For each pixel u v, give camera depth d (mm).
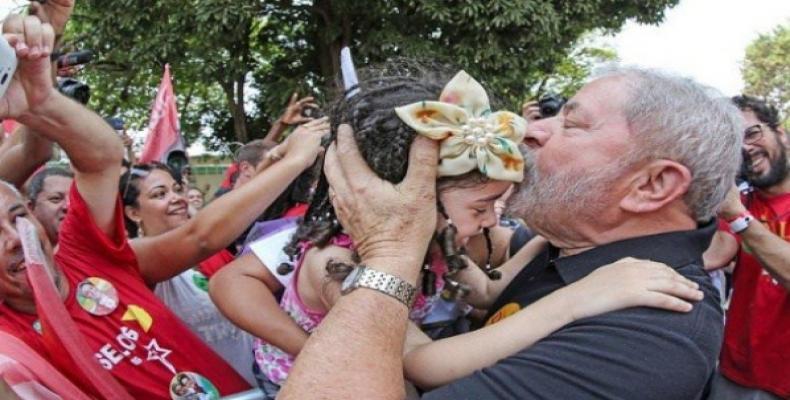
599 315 1018
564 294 1062
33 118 1332
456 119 1006
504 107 1230
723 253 2414
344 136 1082
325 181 1188
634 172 1111
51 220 2145
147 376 1481
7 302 1373
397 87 1076
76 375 1201
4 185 1389
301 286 1219
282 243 1333
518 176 1031
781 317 2301
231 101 9578
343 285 1033
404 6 8156
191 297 1933
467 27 7918
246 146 3314
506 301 1307
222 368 1601
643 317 1003
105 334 1466
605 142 1116
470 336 1070
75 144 1405
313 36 9320
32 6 1396
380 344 963
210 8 7770
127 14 8305
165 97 3762
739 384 2436
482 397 979
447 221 1061
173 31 8281
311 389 937
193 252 1600
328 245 1177
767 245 2096
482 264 1484
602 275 1062
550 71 8711
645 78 1146
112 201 1529
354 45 8742
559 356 991
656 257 1124
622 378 965
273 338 1238
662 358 974
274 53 9633
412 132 1027
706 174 1100
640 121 1099
